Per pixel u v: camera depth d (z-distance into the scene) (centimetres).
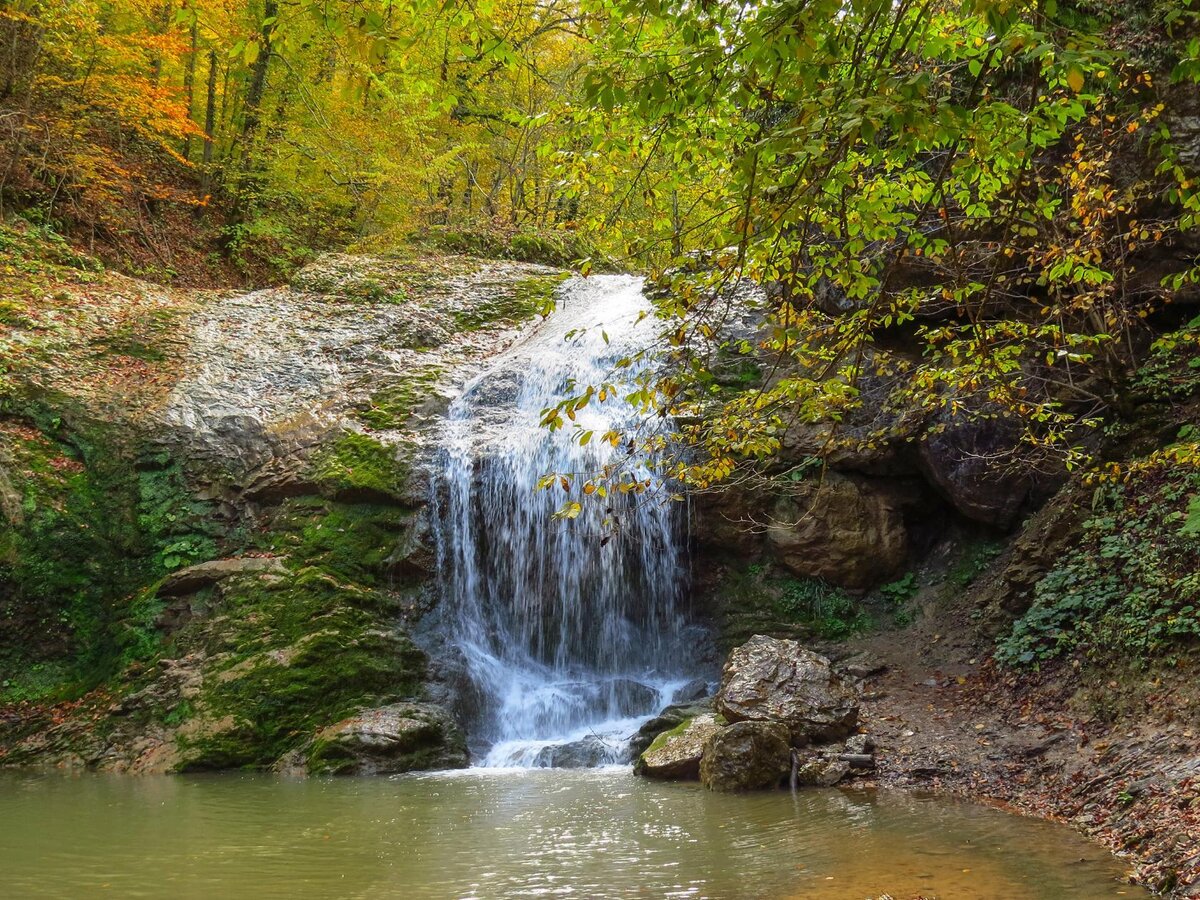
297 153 2233
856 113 354
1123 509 980
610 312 1825
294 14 459
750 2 429
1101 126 903
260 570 1241
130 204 2130
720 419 604
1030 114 400
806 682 942
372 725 1034
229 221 2358
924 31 475
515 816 742
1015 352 828
